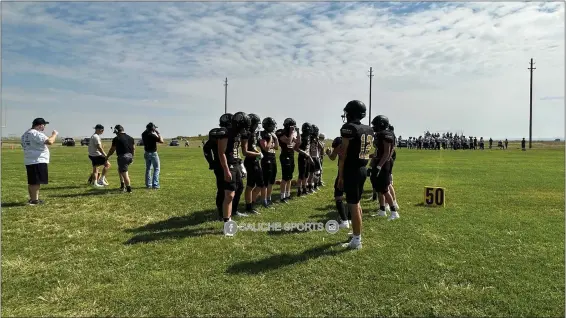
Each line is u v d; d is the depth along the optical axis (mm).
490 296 4172
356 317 3764
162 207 8828
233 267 4988
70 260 5242
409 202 9883
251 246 5902
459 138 55594
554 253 5605
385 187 7863
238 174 7133
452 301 4078
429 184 13727
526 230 6945
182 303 4004
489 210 8820
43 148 8844
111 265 5070
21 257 5344
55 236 6383
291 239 6312
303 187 11094
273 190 12094
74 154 31344
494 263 5176
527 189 12406
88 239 6234
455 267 5016
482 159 30000
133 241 6121
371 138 5961
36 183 8734
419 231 6867
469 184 13742
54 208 8445
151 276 4688
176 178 14859
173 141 64688
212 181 13867
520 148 59125
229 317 3754
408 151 47531
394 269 4930
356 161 5734
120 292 4246
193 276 4695
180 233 6633
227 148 7023
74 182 12805
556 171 19156
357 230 5801
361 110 5891
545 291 4305
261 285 4430
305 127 10633
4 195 9773
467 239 6340
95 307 3936
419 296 4184
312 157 11906
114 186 12156
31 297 4145
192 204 9211
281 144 9781
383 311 3879
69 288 4355
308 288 4363
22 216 7633
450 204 9609
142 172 17328
